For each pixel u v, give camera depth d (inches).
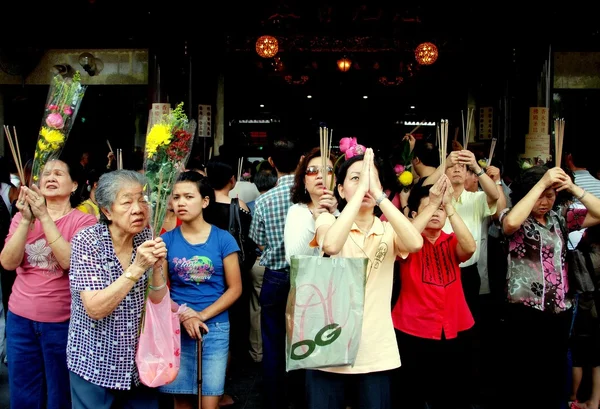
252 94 612.1
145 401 120.1
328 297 106.6
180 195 132.9
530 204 136.2
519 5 336.2
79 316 112.2
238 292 137.3
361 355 113.1
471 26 423.8
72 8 346.6
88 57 363.3
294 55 512.7
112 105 377.4
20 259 128.4
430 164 198.7
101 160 287.3
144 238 118.4
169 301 115.9
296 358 106.3
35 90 374.3
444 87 568.1
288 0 433.1
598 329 164.2
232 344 213.8
